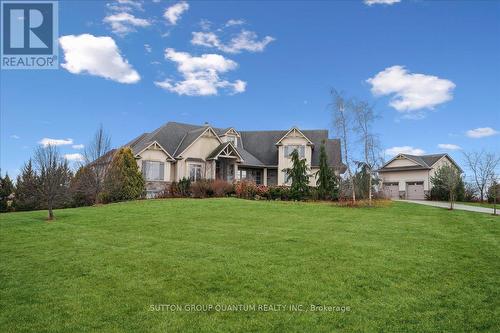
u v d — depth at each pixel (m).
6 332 7.29
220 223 17.39
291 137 40.88
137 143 40.94
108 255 12.02
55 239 14.61
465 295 9.01
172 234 15.03
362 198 30.06
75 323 7.60
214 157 36.53
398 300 8.69
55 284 9.65
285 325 7.52
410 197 45.66
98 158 31.67
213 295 8.87
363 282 9.66
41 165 21.75
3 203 33.91
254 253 12.06
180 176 35.94
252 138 44.84
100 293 9.03
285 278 9.85
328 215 20.20
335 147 42.16
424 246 13.31
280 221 18.00
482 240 14.49
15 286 9.59
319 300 8.62
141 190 31.44
